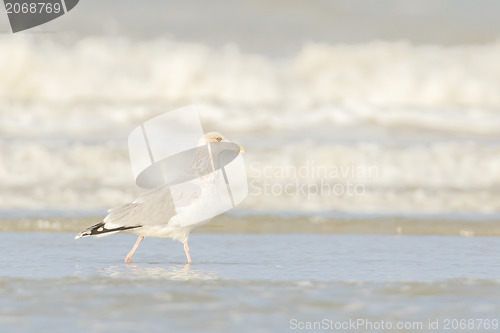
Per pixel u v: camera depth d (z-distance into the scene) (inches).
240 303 346.9
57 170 714.8
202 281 395.2
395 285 389.4
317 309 339.3
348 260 463.5
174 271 425.4
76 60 1103.6
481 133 903.7
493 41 1259.8
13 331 297.6
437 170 744.3
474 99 1104.8
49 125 869.2
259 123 903.1
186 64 1108.5
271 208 633.6
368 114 951.6
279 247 506.6
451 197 669.9
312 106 981.2
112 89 1059.9
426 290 378.9
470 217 605.6
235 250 497.0
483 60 1195.9
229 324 312.5
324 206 642.2
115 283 386.9
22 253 473.1
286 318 323.9
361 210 629.9
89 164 736.3
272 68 1143.6
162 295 359.9
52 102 978.7
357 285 388.8
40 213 594.9
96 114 918.4
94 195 654.5
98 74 1078.4
